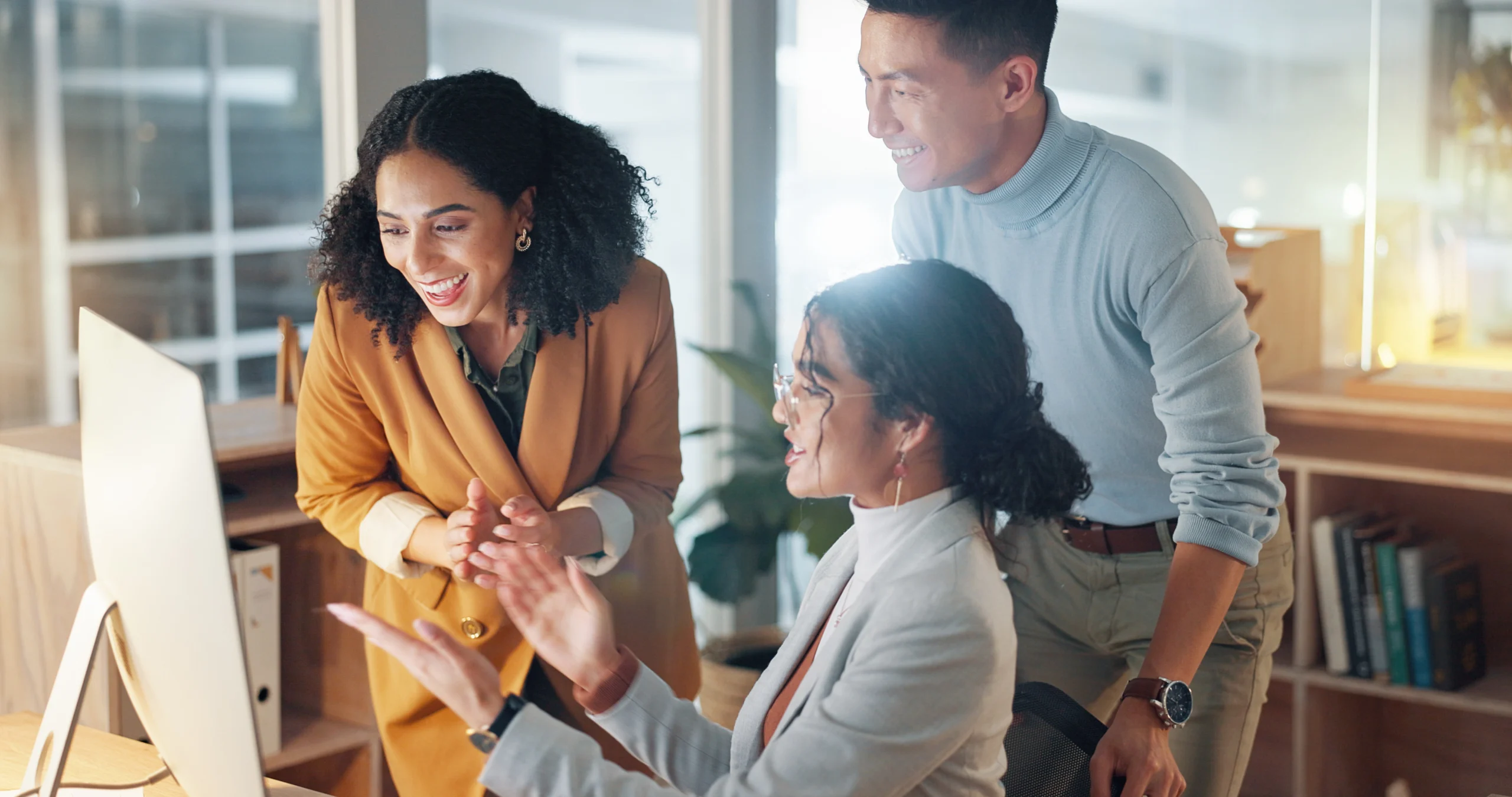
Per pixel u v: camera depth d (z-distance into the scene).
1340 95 3.44
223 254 3.02
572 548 1.73
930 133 1.61
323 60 2.85
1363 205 3.43
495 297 1.76
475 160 1.60
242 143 3.02
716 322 3.74
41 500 2.24
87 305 2.82
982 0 1.54
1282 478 2.88
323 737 2.43
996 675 1.07
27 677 2.32
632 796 1.04
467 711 1.06
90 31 2.77
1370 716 3.03
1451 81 2.91
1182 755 1.80
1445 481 2.52
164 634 1.08
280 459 2.39
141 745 1.49
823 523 3.14
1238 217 3.62
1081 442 1.78
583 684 1.22
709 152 3.68
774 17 3.72
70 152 2.76
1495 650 2.86
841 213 3.83
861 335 1.09
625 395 1.86
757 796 1.05
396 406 1.80
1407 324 2.95
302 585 2.52
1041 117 1.65
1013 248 1.74
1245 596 1.76
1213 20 3.58
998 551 1.16
